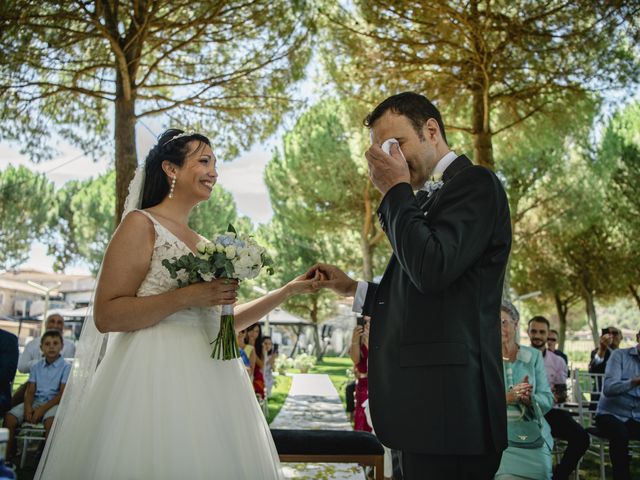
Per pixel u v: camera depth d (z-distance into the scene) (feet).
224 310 6.52
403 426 4.78
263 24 21.61
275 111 24.50
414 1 21.65
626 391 14.92
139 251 6.34
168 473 5.65
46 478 6.12
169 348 6.24
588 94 24.41
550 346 25.34
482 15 22.25
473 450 4.60
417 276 4.61
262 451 6.47
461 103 26.13
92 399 6.19
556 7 22.07
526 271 60.54
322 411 30.01
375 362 5.18
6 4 17.60
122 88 20.43
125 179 20.02
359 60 25.05
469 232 4.71
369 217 48.42
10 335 16.40
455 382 4.69
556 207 48.14
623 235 54.95
